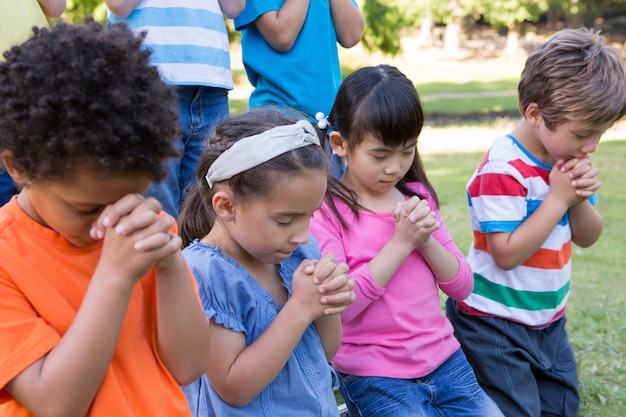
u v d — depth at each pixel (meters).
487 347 3.10
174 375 1.72
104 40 1.40
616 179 9.35
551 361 3.18
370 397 2.60
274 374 2.03
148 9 3.35
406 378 2.62
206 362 1.75
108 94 1.34
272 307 2.15
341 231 2.70
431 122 17.53
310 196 2.00
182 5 3.40
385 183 2.64
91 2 13.37
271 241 2.03
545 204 2.96
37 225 1.56
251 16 3.58
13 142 1.35
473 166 10.38
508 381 3.08
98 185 1.37
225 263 2.10
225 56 3.57
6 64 1.38
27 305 1.54
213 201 2.07
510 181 2.99
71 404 1.47
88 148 1.31
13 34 2.97
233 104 13.20
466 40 45.31
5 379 1.49
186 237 2.37
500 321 3.10
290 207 1.98
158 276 1.62
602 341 4.02
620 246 6.10
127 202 1.42
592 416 3.31
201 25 3.44
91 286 1.47
